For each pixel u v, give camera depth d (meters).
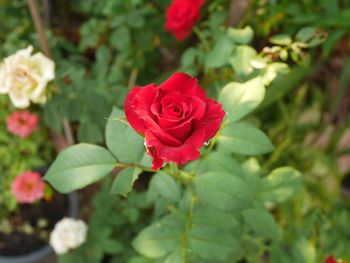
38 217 0.69
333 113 0.72
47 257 0.70
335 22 0.54
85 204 0.73
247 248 0.47
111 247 0.59
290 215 0.59
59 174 0.33
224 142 0.36
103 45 0.68
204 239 0.35
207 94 0.53
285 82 0.56
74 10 0.80
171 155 0.25
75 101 0.54
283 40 0.41
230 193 0.32
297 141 0.72
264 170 0.61
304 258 0.43
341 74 0.68
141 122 0.26
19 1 0.73
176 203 0.41
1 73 0.49
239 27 0.57
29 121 0.63
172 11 0.50
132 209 0.60
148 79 0.74
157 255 0.36
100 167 0.33
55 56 0.67
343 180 0.75
